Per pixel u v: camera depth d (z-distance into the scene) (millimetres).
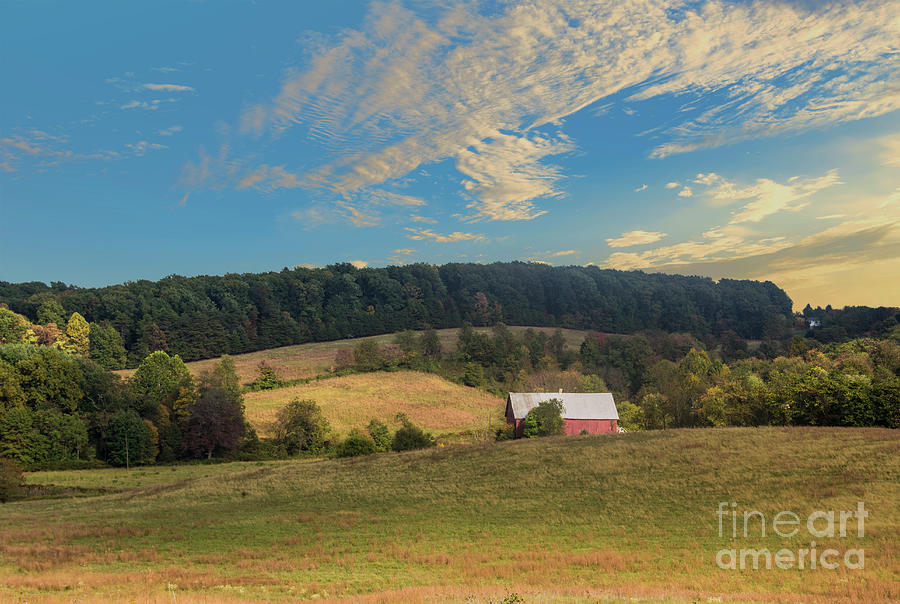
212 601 20391
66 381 85625
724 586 23156
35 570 28891
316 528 36625
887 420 53688
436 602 19328
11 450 74000
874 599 20500
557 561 27734
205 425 84125
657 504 35656
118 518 42531
